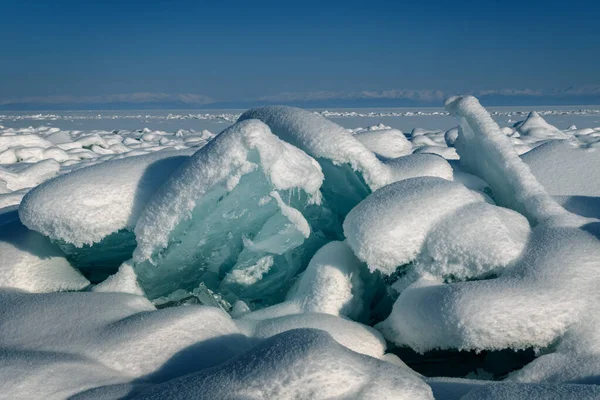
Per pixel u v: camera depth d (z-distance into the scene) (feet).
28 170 23.20
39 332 8.27
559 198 12.96
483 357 9.65
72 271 11.10
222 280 11.52
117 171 10.49
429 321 8.72
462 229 9.60
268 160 9.40
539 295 8.30
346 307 10.23
